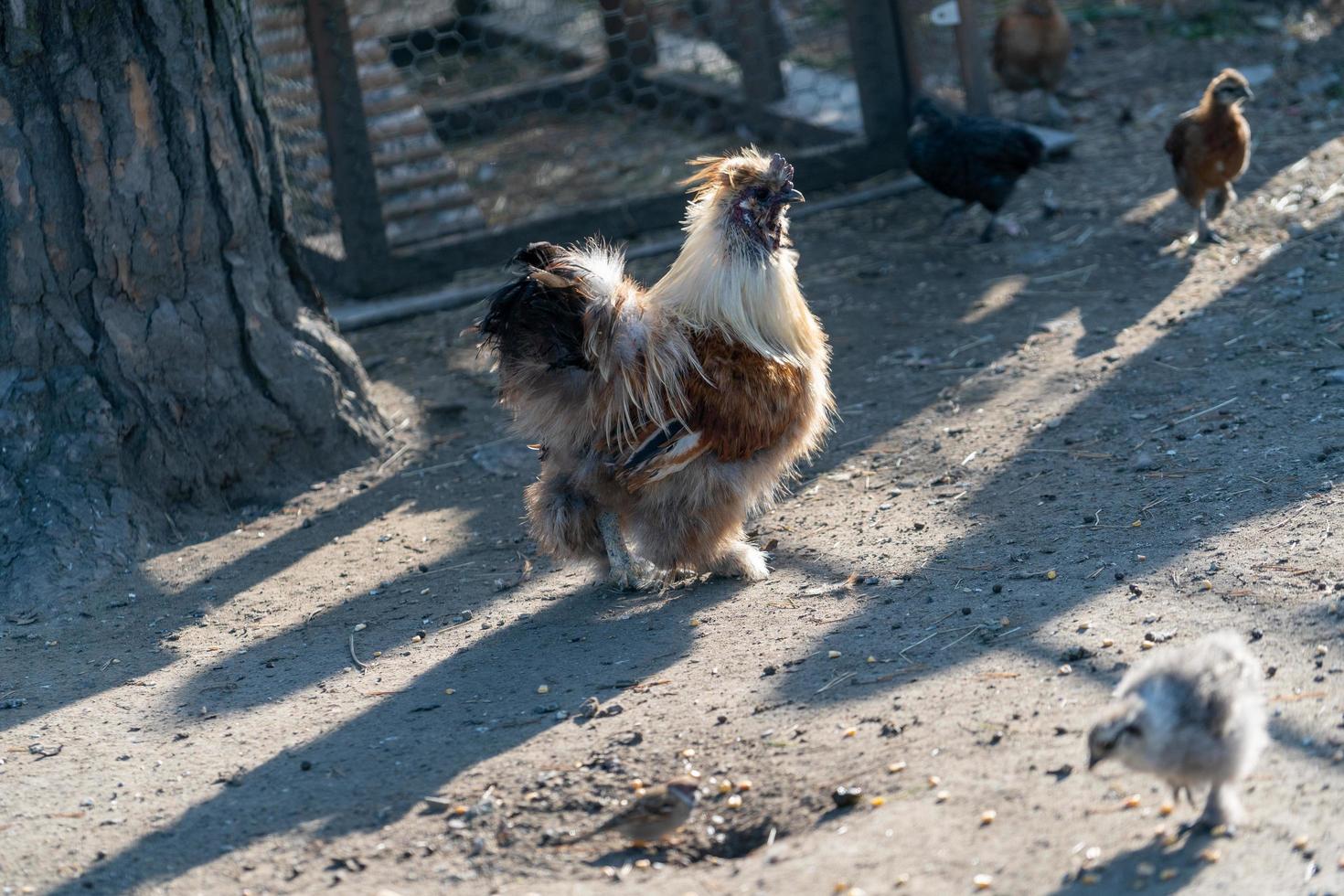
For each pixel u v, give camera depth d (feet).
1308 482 17.92
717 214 17.25
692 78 45.44
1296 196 29.63
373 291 32.19
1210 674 10.60
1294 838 10.97
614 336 16.33
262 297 23.48
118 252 21.66
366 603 19.36
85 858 13.15
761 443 17.31
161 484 22.39
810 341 18.12
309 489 23.80
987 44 44.04
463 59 54.24
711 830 12.68
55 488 21.30
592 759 13.99
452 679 16.46
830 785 12.85
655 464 16.75
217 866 12.77
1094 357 24.06
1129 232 30.04
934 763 12.87
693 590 18.57
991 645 15.20
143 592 20.35
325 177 33.45
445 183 34.24
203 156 22.09
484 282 33.04
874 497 20.63
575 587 19.13
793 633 16.46
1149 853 11.03
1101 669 14.17
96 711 16.61
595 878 12.12
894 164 36.35
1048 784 12.19
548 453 17.80
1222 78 26.35
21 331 21.54
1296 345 22.70
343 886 12.27
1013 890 10.82
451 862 12.53
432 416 26.21
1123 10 46.32
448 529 21.76
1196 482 18.71
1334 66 38.60
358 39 34.32
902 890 11.01
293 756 14.87
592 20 54.03
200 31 21.61
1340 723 12.47
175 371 22.50
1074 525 18.22
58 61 20.58
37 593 20.21
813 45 47.91
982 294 28.30
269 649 18.10
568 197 38.60
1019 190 33.78
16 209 20.93
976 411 22.98
